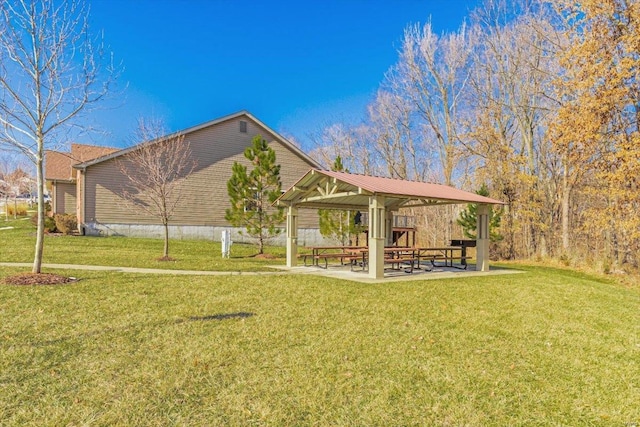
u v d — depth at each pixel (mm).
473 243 14375
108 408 3150
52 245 14570
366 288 8492
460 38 25734
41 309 5855
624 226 14203
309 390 3564
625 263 15828
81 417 3004
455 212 27156
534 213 20484
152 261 12031
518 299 8039
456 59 25984
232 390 3521
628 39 13258
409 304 7078
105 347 4445
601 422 3205
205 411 3150
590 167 15430
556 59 18109
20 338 4637
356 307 6699
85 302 6379
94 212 17922
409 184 12508
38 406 3146
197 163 19969
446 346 4871
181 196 19547
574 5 15289
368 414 3184
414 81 28016
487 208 12898
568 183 19141
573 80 15445
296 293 7664
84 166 17547
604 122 14531
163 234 19266
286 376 3838
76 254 12680
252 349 4523
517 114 21750
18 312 5676
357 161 38125
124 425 2912
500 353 4711
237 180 15719
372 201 10172
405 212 29844
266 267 12047
